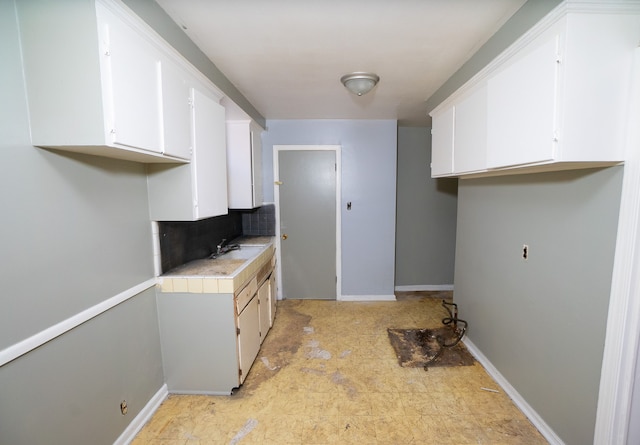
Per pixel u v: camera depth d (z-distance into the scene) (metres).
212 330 2.03
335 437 1.72
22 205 1.11
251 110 3.12
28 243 1.13
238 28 1.67
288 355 2.61
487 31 1.72
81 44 1.11
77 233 1.35
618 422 1.30
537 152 1.34
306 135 3.77
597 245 1.35
